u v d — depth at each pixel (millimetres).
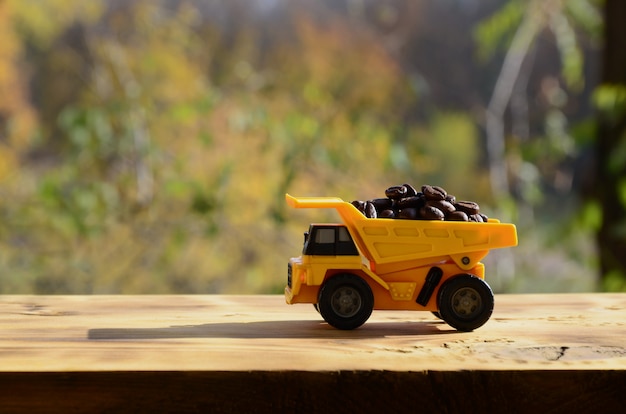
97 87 8875
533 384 1345
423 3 10578
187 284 6785
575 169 9477
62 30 9062
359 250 1836
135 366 1327
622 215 4754
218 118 7094
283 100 7676
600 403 1350
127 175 6516
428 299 1811
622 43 4832
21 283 6312
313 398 1321
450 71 10664
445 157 9391
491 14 10844
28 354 1436
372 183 6836
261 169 6727
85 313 2002
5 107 8836
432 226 1803
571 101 10492
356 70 9930
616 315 2014
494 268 7586
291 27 9930
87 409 1297
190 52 9141
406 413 1331
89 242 6457
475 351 1508
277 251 6863
